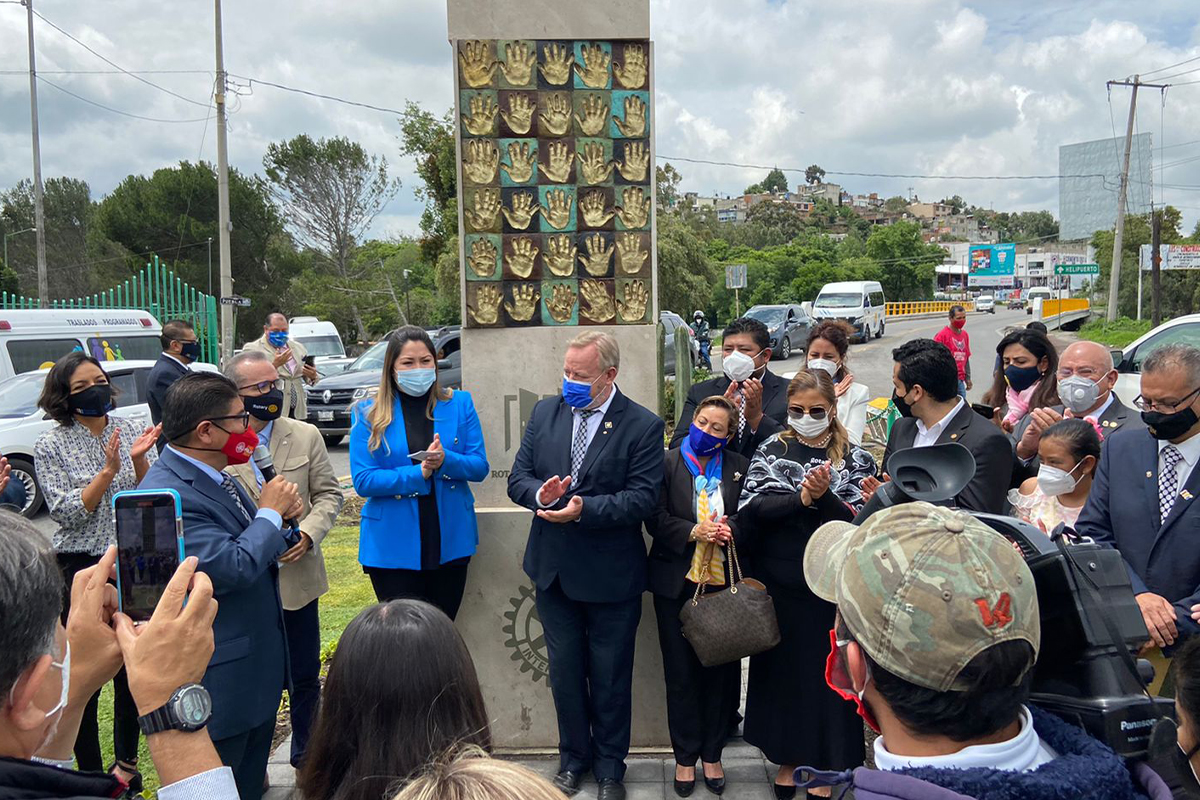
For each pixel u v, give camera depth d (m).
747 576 3.48
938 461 1.70
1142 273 36.22
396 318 36.88
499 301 3.84
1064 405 3.84
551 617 3.43
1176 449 2.71
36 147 23.45
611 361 3.37
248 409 3.36
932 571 1.14
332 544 7.79
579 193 3.82
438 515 3.47
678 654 3.40
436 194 23.23
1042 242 111.69
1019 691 1.14
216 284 39.72
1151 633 2.41
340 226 42.69
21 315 10.17
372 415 3.45
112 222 39.50
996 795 1.08
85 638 1.54
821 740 3.23
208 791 1.49
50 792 1.18
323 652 5.00
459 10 3.73
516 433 3.89
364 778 1.49
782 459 3.30
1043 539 1.49
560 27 3.75
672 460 3.51
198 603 1.59
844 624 1.31
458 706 1.58
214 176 40.31
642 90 3.80
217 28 17.89
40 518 8.75
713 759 3.45
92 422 3.65
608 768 3.39
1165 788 1.20
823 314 30.06
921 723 1.15
